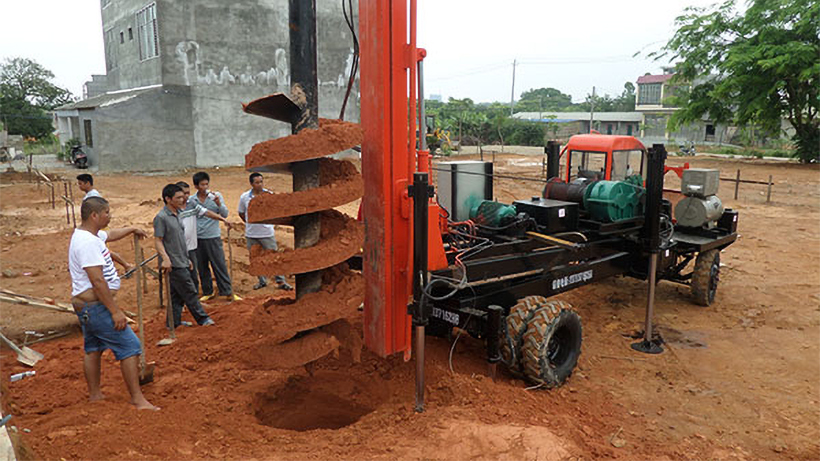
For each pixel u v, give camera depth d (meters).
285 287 8.91
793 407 5.32
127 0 31.52
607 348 6.79
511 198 20.22
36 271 9.59
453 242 6.12
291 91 4.32
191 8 28.95
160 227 6.28
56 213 16.27
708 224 8.74
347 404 5.06
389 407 4.72
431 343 6.25
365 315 4.92
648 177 6.63
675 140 59.00
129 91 31.66
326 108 32.72
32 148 44.28
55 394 4.78
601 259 7.26
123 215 15.38
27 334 6.54
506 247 6.06
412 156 4.62
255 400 4.88
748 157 40.22
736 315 8.07
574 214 6.99
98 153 27.84
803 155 34.59
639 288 9.46
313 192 4.07
